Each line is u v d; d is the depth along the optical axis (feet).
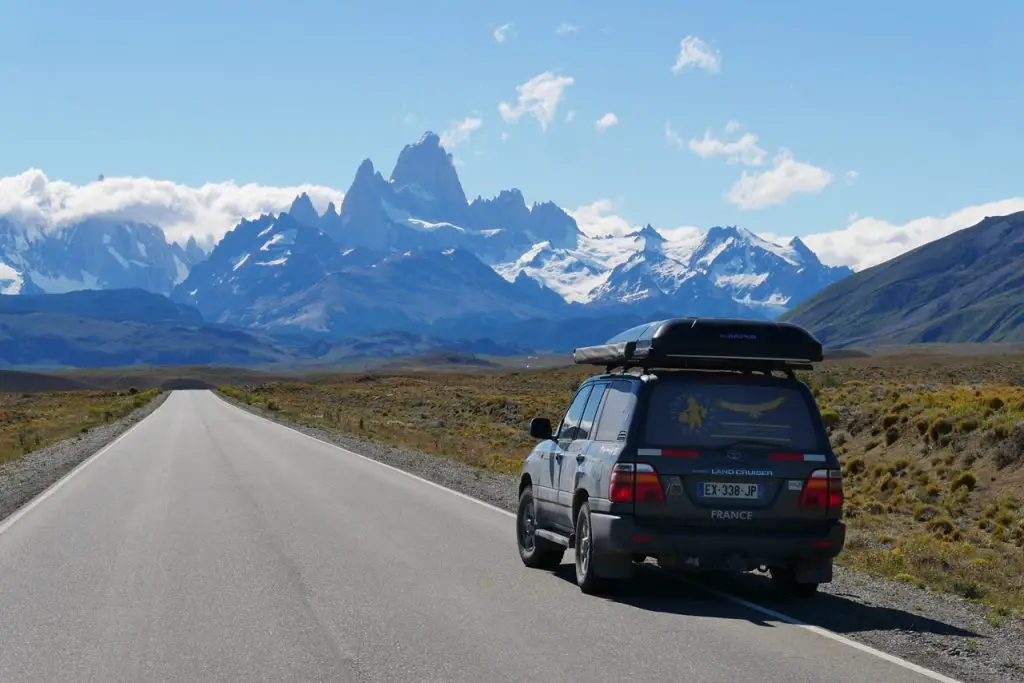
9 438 151.84
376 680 25.16
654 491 34.55
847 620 33.22
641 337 36.94
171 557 43.47
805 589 36.86
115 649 28.12
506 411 192.65
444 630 30.58
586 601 35.35
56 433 164.35
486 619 32.19
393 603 34.45
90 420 206.39
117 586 37.09
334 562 42.42
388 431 157.48
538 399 227.20
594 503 36.17
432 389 334.85
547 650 28.27
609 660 27.27
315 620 31.76
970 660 28.32
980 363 356.79
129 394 436.76
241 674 25.67
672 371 36.06
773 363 36.24
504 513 59.57
